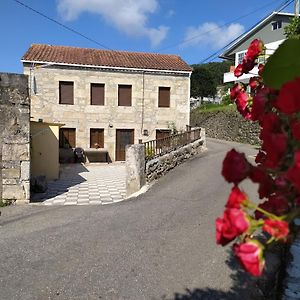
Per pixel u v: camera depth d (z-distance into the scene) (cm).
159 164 1155
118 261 500
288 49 94
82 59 2127
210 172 1176
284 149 90
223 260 487
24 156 903
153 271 463
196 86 4250
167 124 2188
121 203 885
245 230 85
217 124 2936
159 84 2172
